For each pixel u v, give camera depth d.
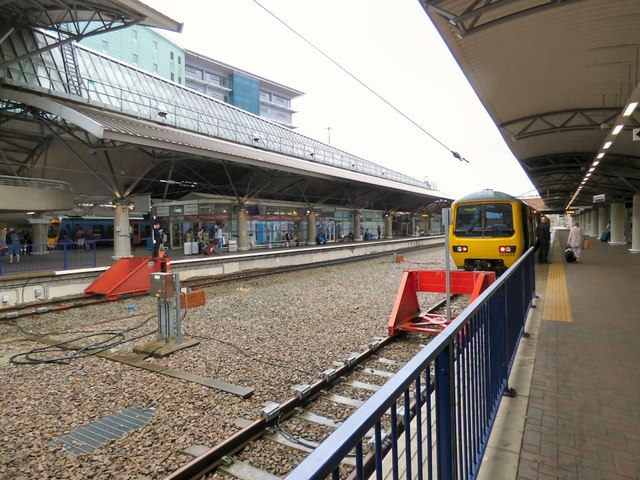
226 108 31.66
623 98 10.48
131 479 3.52
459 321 2.25
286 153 34.16
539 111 11.66
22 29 17.62
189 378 5.71
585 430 3.25
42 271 13.88
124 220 21.05
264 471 3.67
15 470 3.68
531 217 17.19
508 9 6.54
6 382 5.80
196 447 3.97
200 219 26.22
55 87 18.80
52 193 17.47
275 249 27.81
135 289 13.35
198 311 10.27
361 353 6.50
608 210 40.47
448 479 2.05
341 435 1.09
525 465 2.80
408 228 51.38
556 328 6.30
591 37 7.43
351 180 27.66
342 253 26.98
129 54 62.94
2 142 19.58
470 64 8.59
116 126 15.77
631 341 5.55
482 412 2.92
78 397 5.22
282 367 6.09
